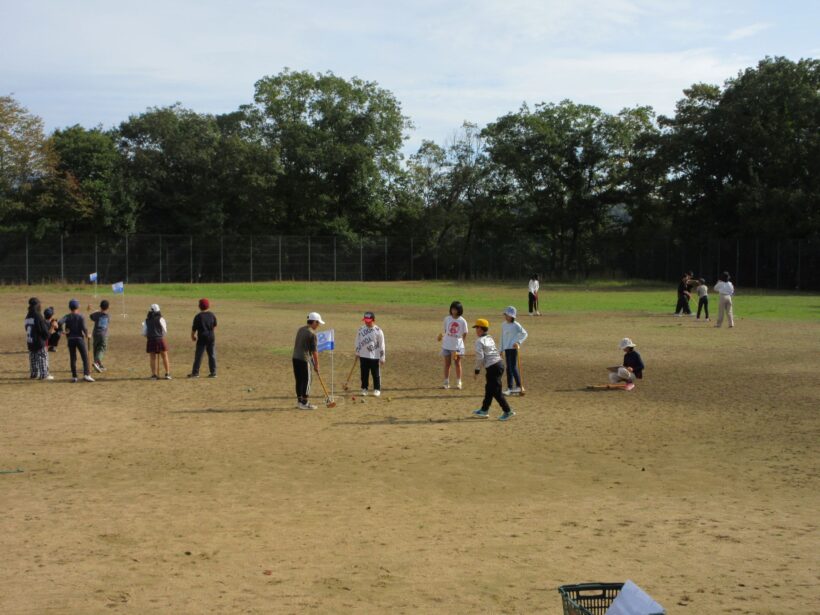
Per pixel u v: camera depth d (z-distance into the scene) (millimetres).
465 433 13086
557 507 9047
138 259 64938
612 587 5027
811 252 59000
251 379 18922
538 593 6461
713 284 65938
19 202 62812
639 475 10477
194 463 11133
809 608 6156
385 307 42312
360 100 78125
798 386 17734
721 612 6082
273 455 11594
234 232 71688
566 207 76000
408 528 8250
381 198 79812
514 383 16953
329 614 6062
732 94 66562
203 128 73188
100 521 8477
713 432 13133
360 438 12719
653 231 74125
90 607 6199
